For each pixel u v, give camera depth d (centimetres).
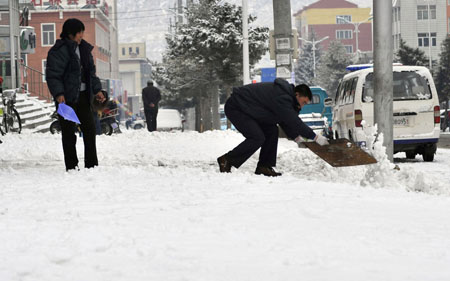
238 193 638
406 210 536
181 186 701
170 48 5378
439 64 6669
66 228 446
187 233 425
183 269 333
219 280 312
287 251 372
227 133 2053
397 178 816
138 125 7862
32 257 352
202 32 4394
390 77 1218
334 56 11644
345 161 836
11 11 4316
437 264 341
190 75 4678
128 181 754
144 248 376
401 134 1547
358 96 1566
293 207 534
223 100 6431
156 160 1372
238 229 436
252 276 318
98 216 503
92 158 988
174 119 4197
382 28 1210
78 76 962
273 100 911
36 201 598
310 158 1209
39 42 9012
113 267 338
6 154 1516
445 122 4703
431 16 11219
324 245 388
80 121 980
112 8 12469
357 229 438
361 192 665
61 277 320
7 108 2461
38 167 1184
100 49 9800
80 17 9212
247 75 3186
